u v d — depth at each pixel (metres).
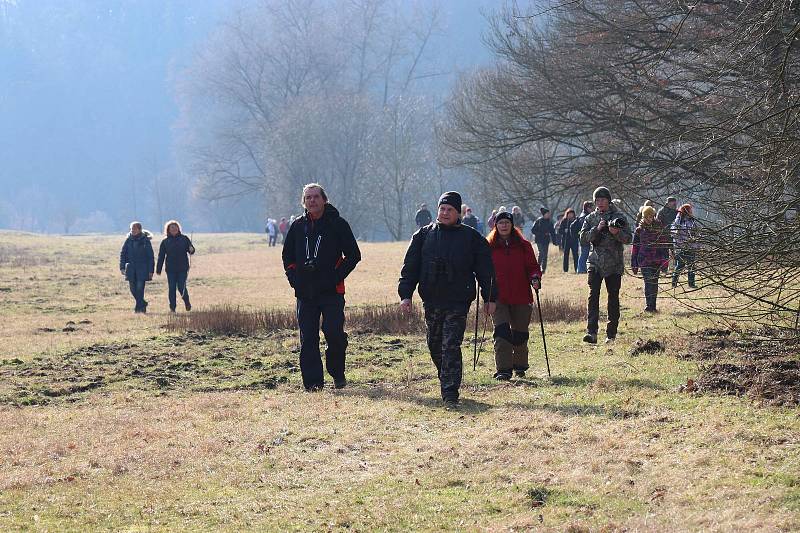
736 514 8.28
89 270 59.88
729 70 20.16
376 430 12.72
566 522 8.51
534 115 47.78
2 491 10.48
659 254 24.78
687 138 17.89
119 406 15.66
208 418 14.06
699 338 18.34
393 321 25.39
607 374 15.97
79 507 9.77
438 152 96.69
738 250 13.09
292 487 10.25
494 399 14.60
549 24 46.56
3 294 43.84
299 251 16.66
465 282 14.61
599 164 38.47
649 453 10.45
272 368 19.48
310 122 121.38
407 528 8.69
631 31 38.34
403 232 124.56
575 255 44.91
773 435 10.66
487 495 9.54
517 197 60.09
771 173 13.36
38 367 20.50
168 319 30.98
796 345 15.41
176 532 8.83
